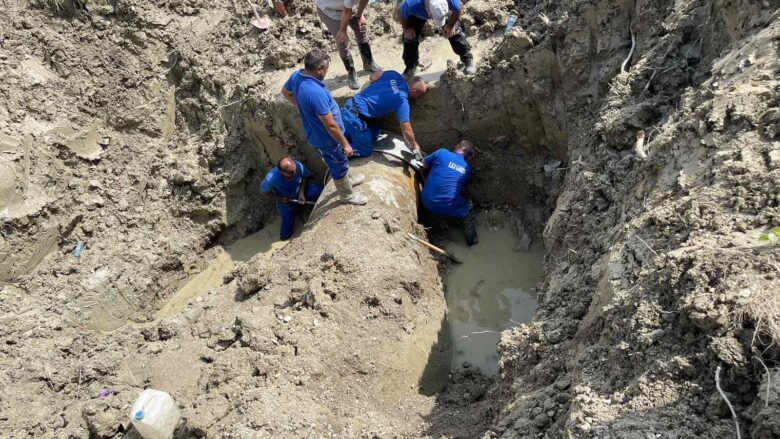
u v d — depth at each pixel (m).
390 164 6.43
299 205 7.08
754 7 4.27
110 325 6.09
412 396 4.82
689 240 3.31
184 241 6.82
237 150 7.16
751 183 3.37
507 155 6.67
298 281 5.22
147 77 7.06
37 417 4.98
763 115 3.63
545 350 3.96
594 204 4.75
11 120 6.07
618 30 5.54
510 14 6.66
